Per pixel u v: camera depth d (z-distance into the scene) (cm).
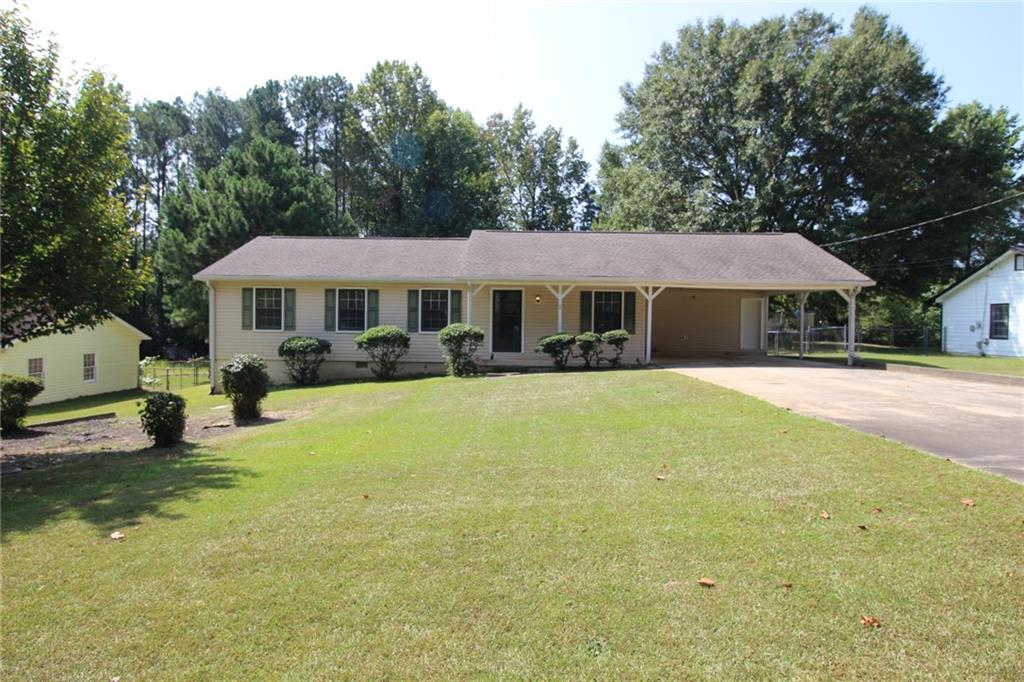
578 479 548
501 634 297
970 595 321
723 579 347
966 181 2900
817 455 571
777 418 742
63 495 563
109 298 868
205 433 961
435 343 1805
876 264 3008
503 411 959
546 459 627
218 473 628
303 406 1234
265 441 820
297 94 4622
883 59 2727
